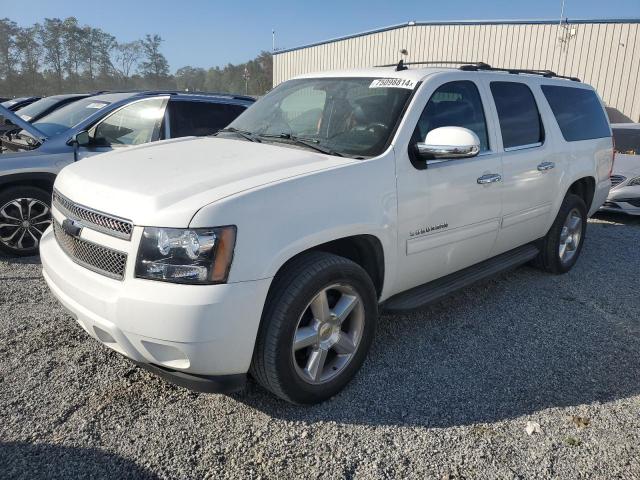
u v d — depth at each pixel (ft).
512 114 14.51
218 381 8.64
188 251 8.05
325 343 9.86
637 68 55.77
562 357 12.13
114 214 8.63
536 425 9.51
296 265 9.27
